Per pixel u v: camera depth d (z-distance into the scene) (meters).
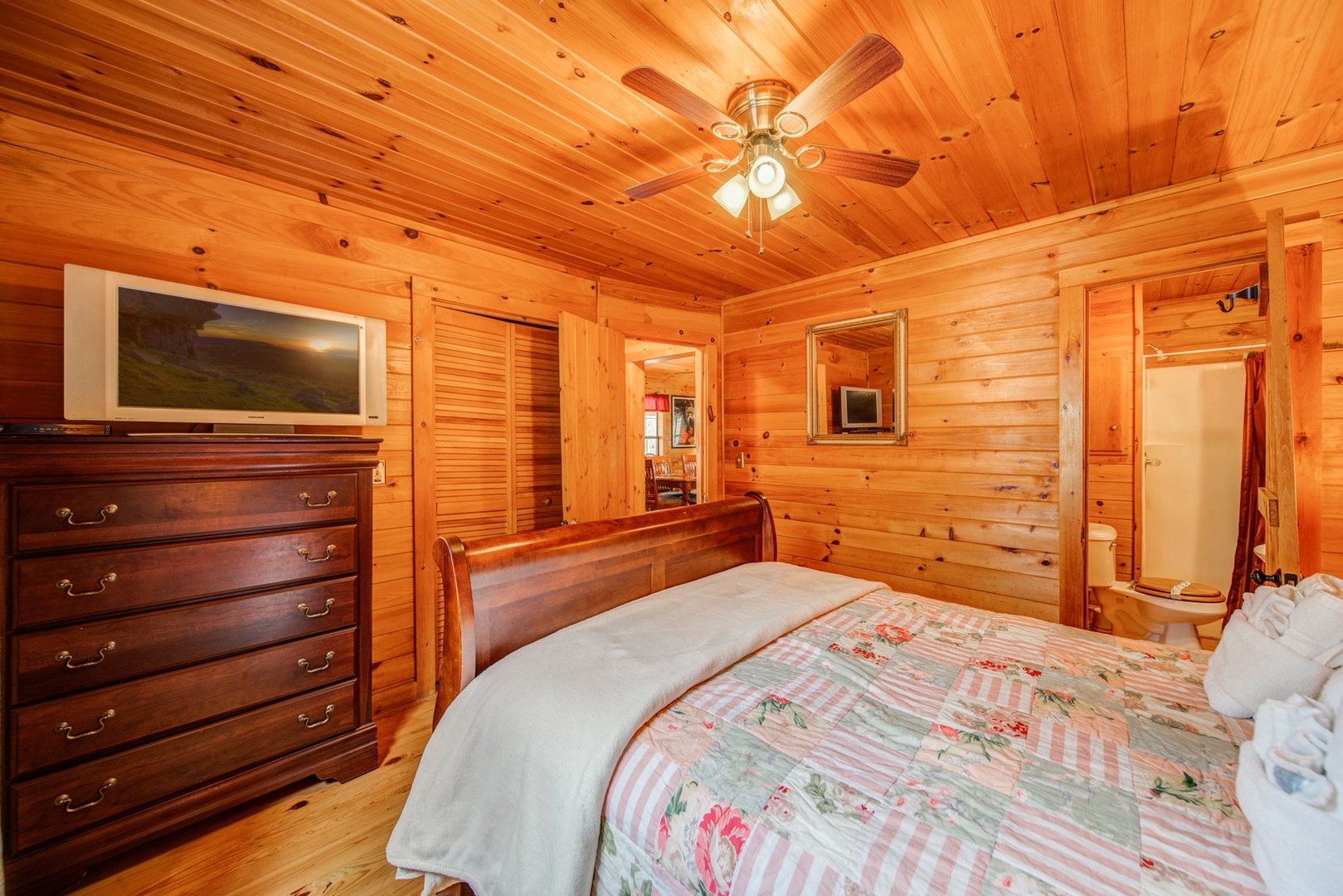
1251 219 2.02
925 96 1.60
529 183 2.15
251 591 1.67
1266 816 0.70
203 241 1.96
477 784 1.21
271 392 2.00
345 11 1.27
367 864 1.53
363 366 2.24
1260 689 1.06
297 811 1.73
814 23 1.33
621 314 3.39
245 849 1.57
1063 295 2.43
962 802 0.88
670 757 1.03
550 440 3.16
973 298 2.72
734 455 3.86
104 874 1.48
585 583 1.71
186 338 1.81
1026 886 0.71
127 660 1.45
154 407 1.75
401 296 2.46
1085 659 1.44
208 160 1.98
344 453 1.87
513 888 1.07
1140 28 1.33
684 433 8.88
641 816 0.96
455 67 1.48
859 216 2.46
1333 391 1.88
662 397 8.61
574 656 1.35
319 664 1.81
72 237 1.74
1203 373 3.38
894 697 1.24
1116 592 2.84
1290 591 1.21
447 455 2.67
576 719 1.11
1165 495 3.50
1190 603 2.54
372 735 1.95
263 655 1.69
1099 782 0.92
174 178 1.91
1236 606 2.80
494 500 2.87
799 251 2.93
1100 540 2.88
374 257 2.38
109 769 1.43
